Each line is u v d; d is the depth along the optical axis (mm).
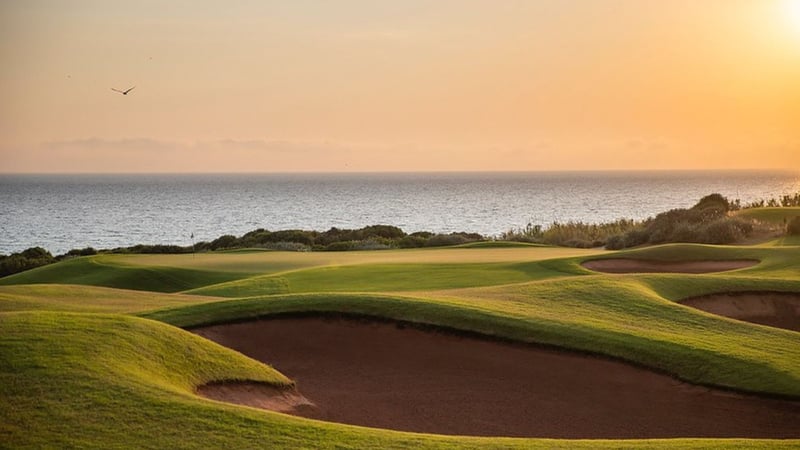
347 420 16781
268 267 43750
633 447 12656
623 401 17719
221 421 12977
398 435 13055
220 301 24172
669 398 17750
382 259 44375
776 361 18906
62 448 11719
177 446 11930
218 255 51250
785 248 38719
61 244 97125
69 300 28031
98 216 146625
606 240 54844
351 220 132625
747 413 16906
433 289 31672
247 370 17406
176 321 22141
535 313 22797
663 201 181625
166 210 166625
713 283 28578
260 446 12062
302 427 13031
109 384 14039
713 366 18719
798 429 16234
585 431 16422
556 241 60938
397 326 21875
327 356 20578
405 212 152250
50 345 15461
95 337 16234
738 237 46969
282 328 22125
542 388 18500
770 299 27734
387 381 19094
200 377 16266
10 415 12695
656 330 21844
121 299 28750
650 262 37719
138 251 66562
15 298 27578
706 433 16203
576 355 19906
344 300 23234
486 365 19781
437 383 18922
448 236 65125
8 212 158875
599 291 26453
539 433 16359
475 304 23438
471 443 12703
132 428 12477
